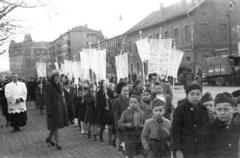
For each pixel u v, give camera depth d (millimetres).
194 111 4781
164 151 5555
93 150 9188
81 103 11961
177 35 52312
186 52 50406
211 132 4289
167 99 8141
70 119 14008
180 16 50938
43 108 19781
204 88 33875
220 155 4238
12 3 11805
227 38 51156
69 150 9367
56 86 9742
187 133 4766
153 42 9906
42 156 8797
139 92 9430
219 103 4242
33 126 14516
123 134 7203
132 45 58875
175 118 4840
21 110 13375
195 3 50625
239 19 50875
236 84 36781
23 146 10211
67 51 103000
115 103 8266
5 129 14039
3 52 15211
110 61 56000
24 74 75375
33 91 25125
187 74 19672
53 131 9773
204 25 49938
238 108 5008
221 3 50875
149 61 9898
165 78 10320
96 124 10602
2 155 9055
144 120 6820
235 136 4242
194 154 4715
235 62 37000
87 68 12062
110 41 62188
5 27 13047
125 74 11258
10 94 13312
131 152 6801
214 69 39094
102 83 10281
